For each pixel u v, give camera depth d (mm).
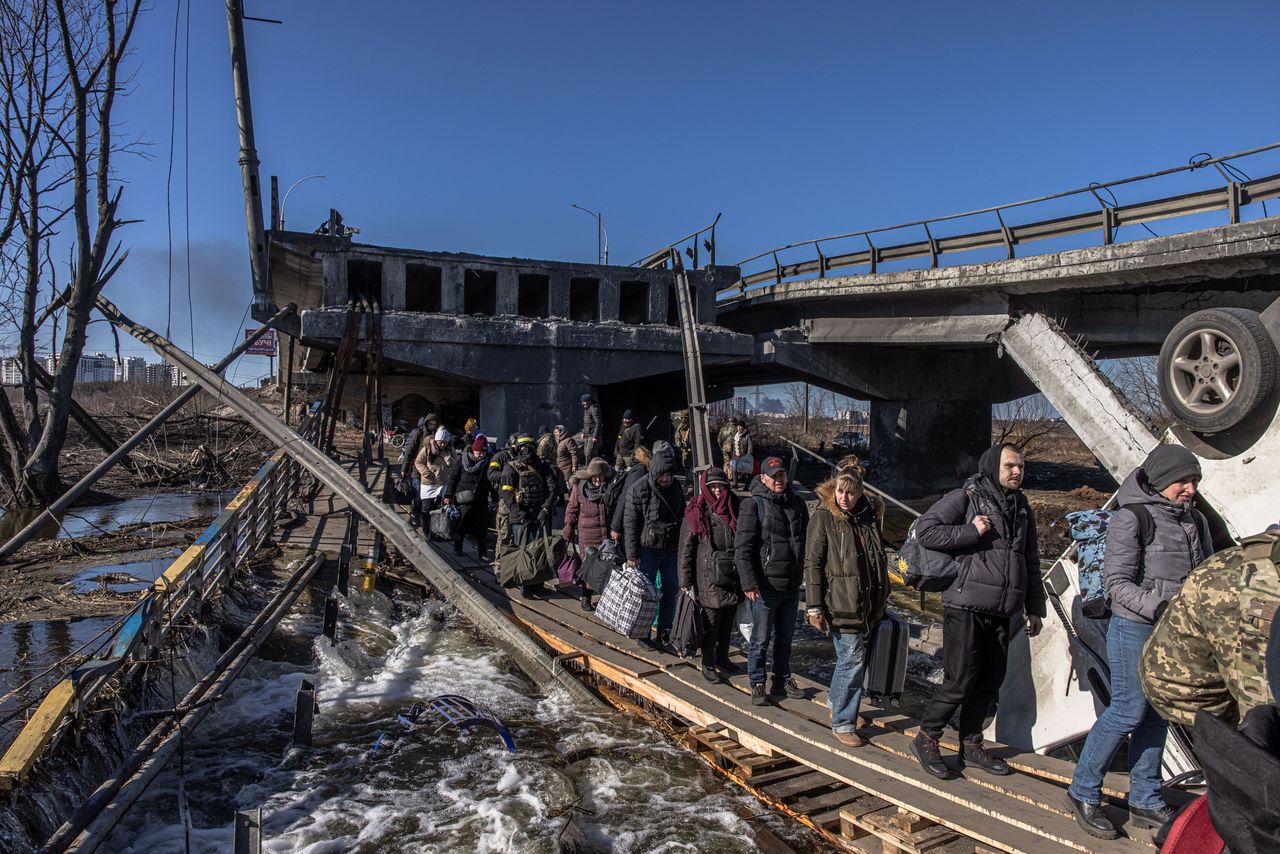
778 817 5215
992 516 4660
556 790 5520
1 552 9938
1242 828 2014
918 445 23281
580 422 19391
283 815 5160
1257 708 2211
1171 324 14578
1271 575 2547
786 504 6184
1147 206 12914
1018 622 6266
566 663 7875
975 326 17109
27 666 6742
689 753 6195
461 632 9383
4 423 17891
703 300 21594
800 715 6059
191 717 5973
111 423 31828
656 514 7562
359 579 10875
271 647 8047
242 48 16625
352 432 38312
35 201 18641
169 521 15078
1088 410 12602
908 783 4938
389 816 5148
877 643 5379
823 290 20141
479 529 11977
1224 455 6102
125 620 6062
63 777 4652
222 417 30562
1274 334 5801
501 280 19312
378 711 6965
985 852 4297
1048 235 14812
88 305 18203
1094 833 4148
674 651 7629
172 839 4793
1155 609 3908
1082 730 5719
